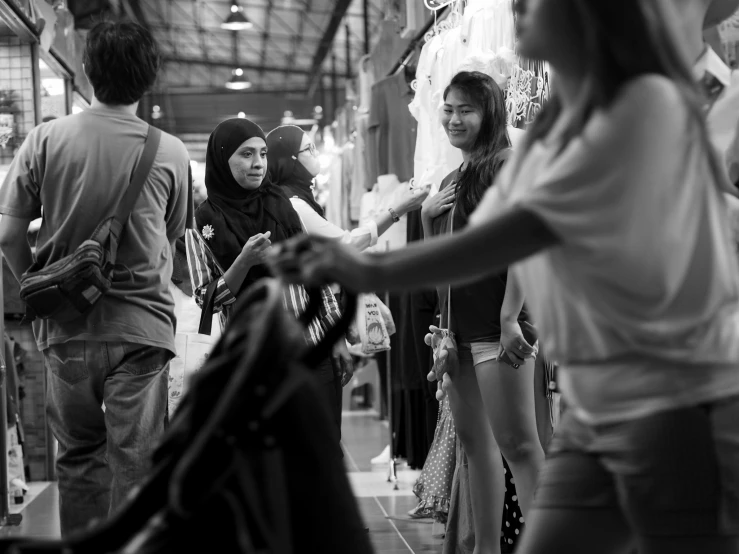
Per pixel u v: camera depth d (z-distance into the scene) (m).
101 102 3.35
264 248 3.79
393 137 6.87
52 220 3.31
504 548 4.14
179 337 4.32
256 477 1.49
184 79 25.28
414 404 6.11
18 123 6.85
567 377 1.69
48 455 7.00
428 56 5.30
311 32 19.25
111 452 3.27
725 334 1.58
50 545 1.57
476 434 3.59
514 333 3.27
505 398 3.40
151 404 3.32
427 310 5.42
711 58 2.44
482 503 3.58
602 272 1.53
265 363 1.50
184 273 4.52
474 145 3.62
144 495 1.57
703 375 1.56
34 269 3.32
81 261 3.15
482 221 1.56
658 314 1.54
